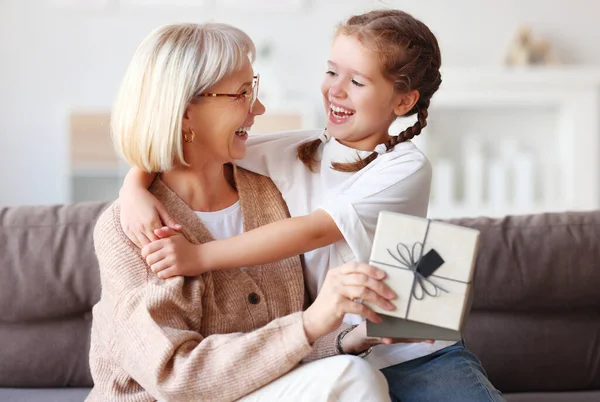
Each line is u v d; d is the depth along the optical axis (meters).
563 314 2.02
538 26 5.31
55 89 5.32
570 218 2.05
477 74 5.03
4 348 1.95
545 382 1.99
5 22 5.27
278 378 1.32
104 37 5.30
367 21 1.65
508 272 1.98
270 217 1.63
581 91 5.07
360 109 1.62
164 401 1.33
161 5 5.27
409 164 1.60
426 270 1.24
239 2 5.28
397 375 1.60
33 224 1.99
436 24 5.30
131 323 1.38
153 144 1.46
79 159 4.94
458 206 5.20
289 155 1.71
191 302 1.43
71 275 1.95
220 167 1.60
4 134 5.32
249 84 1.54
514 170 5.19
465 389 1.55
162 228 1.45
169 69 1.45
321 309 1.29
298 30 5.31
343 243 1.58
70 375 1.96
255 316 1.51
